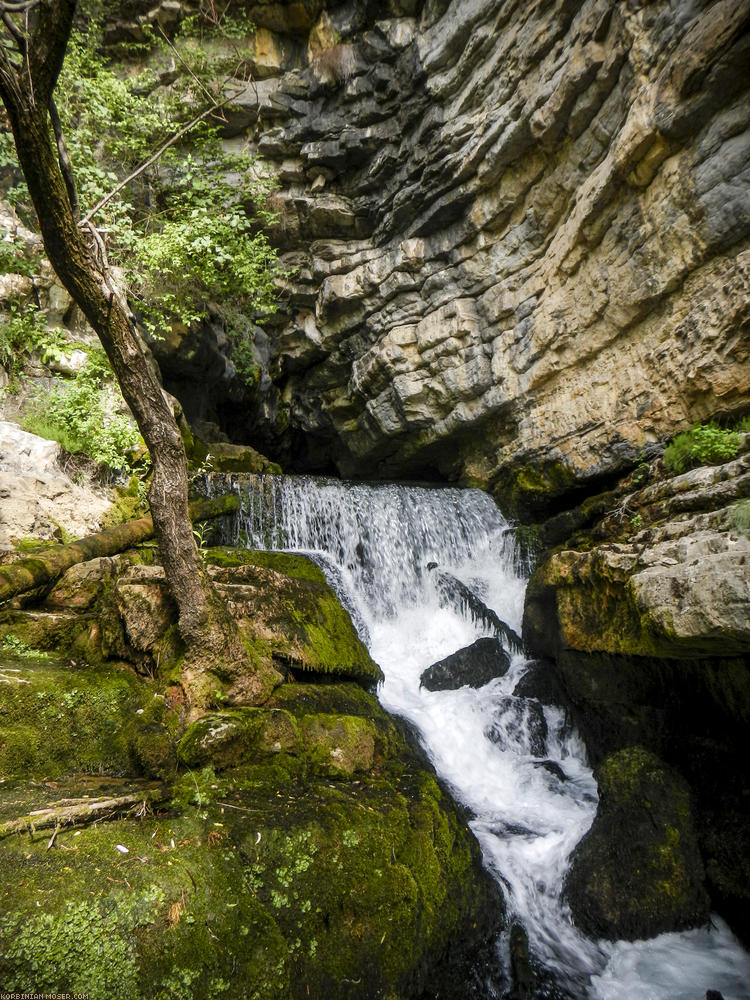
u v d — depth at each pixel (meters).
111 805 3.01
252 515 8.08
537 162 8.96
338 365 14.14
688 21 5.96
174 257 8.51
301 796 3.58
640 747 4.88
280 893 2.93
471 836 4.20
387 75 11.00
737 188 5.75
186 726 3.82
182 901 2.61
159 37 11.69
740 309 5.73
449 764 5.35
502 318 9.88
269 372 14.88
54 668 4.07
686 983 3.75
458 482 11.84
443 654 7.31
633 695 5.47
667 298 6.82
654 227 6.73
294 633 5.03
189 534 4.04
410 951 3.23
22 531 5.30
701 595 3.99
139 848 2.76
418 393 11.34
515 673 6.79
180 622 4.05
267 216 10.55
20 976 2.17
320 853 3.16
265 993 2.63
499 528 9.81
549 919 4.16
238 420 14.64
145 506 6.93
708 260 6.24
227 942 2.63
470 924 3.69
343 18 11.41
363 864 3.27
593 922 4.04
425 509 9.48
